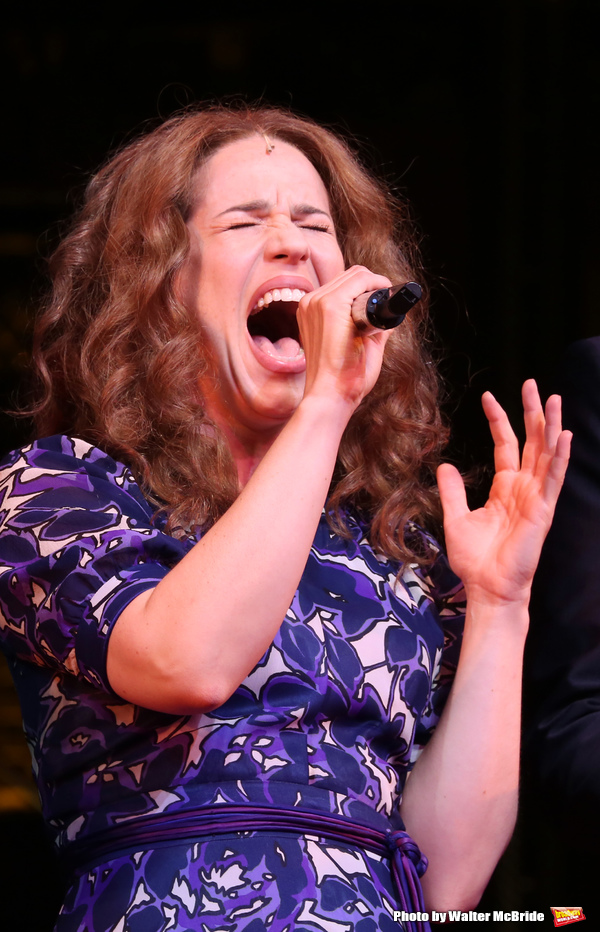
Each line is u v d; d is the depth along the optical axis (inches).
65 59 489.1
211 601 148.9
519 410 445.7
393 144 481.1
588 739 176.2
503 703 189.2
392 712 179.2
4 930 458.6
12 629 165.5
